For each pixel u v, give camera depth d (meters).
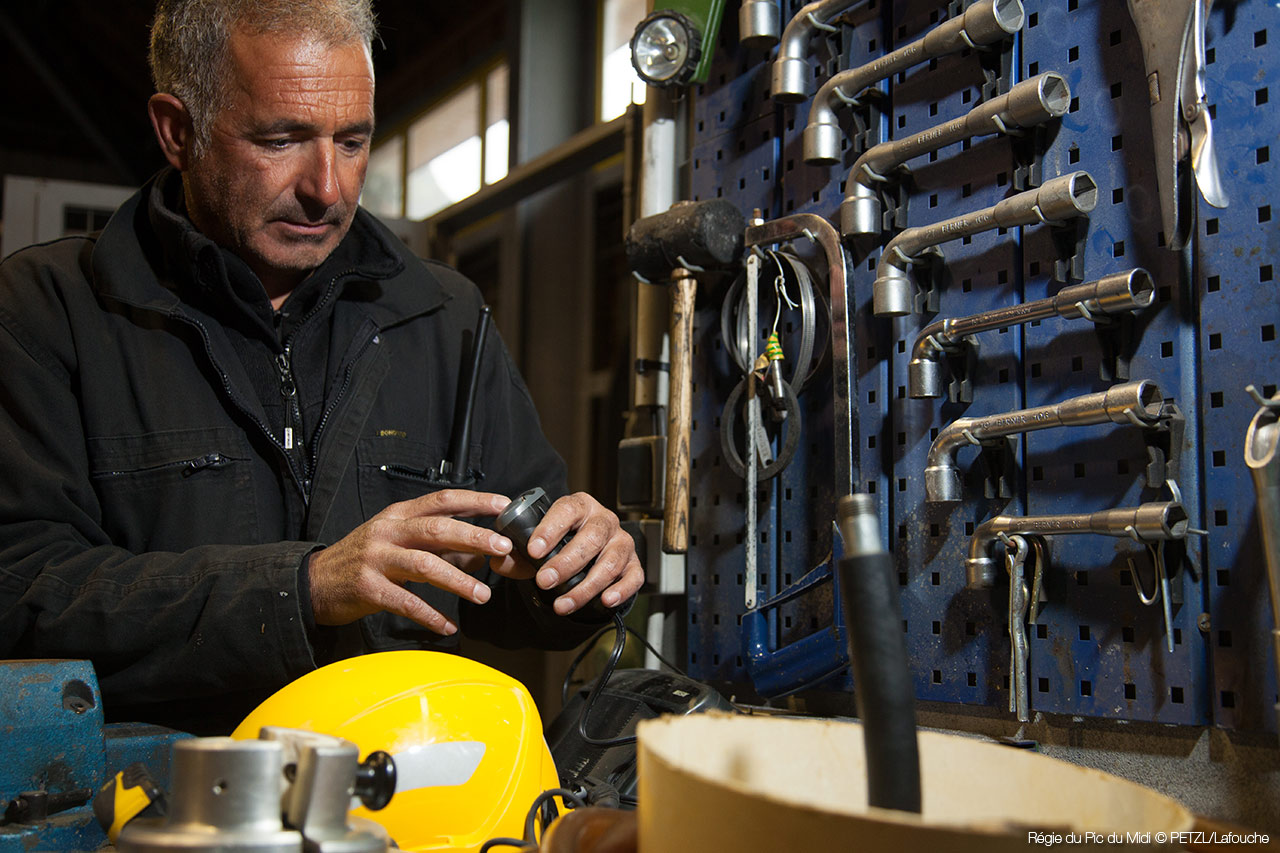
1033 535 0.91
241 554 1.01
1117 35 0.91
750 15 1.22
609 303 2.39
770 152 1.26
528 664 2.24
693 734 0.51
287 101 1.10
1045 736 0.94
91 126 5.11
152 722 1.12
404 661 0.75
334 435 1.27
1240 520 0.79
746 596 1.16
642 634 1.45
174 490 1.18
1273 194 0.79
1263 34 0.81
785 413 1.17
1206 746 0.82
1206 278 0.83
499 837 0.70
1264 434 0.69
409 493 1.33
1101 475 0.89
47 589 1.00
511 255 2.56
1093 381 0.90
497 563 1.01
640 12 2.43
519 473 1.46
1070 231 0.93
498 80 3.20
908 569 1.05
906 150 1.03
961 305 1.02
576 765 0.99
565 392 2.45
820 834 0.36
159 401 1.20
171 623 0.99
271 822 0.47
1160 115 0.82
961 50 1.01
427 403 1.38
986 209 0.95
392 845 0.61
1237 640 0.79
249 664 0.99
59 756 0.71
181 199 1.29
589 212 2.45
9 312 1.17
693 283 1.27
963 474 1.00
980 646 0.98
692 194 1.37
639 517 1.45
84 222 2.98
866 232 1.07
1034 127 0.95
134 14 4.51
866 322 1.12
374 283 1.38
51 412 1.14
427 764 0.69
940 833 0.34
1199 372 0.84
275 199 1.15
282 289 1.31
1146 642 0.85
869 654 0.40
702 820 0.39
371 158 4.29
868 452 1.10
